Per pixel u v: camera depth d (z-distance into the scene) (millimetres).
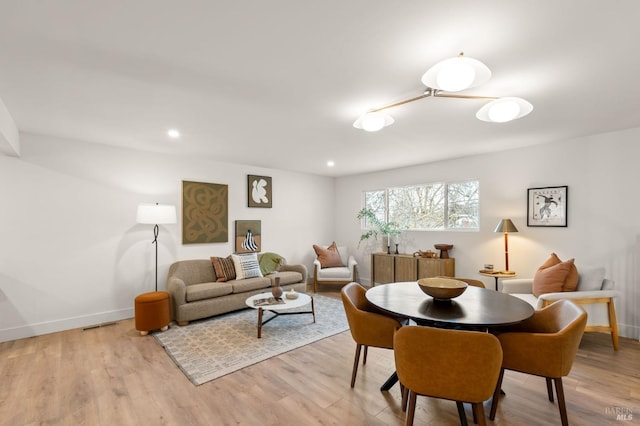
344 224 6570
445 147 4012
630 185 3248
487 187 4379
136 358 2752
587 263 3510
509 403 2090
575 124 3086
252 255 4773
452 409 2033
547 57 1800
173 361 2688
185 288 3703
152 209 3676
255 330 3465
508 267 4129
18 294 3225
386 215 5832
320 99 2424
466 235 4613
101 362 2668
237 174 5117
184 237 4441
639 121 2992
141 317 3268
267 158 4711
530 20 1458
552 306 2148
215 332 3396
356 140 3650
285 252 5805
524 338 1778
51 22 1469
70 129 3168
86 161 3645
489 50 1730
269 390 2229
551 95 2354
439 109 2633
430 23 1491
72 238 3543
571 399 2115
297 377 2420
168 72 1989
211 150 4141
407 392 1981
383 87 2211
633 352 2854
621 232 3303
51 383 2312
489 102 2301
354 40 1642
